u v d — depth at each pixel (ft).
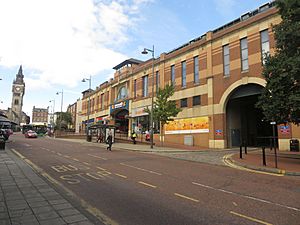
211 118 92.53
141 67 137.69
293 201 22.24
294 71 41.22
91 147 82.94
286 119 45.96
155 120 88.63
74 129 263.29
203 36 103.86
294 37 43.96
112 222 16.76
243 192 25.36
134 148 79.25
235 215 18.51
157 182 29.58
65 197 22.56
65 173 34.40
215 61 93.56
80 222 15.98
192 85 102.78
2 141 65.05
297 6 44.52
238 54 85.46
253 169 40.86
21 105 440.04
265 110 47.67
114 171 36.60
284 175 35.70
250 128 104.06
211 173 36.35
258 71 78.59
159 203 21.24
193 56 103.96
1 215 17.04
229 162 48.78
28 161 45.37
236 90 87.25
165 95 88.33
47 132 229.86
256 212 19.21
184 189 26.32
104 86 186.19
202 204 21.15
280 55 46.83
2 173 32.60
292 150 67.87
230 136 91.97
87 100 226.58
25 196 21.86
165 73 119.24
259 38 79.66
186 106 104.99
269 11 77.41
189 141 99.60
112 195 23.56
